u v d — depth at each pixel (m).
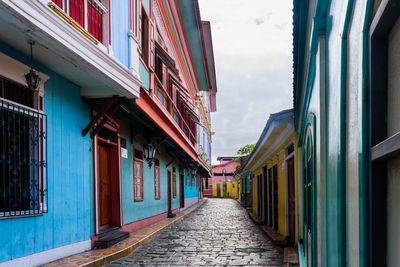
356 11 1.37
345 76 1.60
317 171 2.65
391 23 1.10
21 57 5.11
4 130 4.68
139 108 7.93
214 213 19.72
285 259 6.18
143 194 11.30
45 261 5.45
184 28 13.59
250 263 6.28
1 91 4.77
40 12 4.18
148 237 8.92
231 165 57.94
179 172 20.53
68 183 6.23
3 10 3.77
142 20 8.82
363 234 1.22
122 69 6.42
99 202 7.97
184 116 16.22
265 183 12.84
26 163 5.12
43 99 5.57
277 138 8.73
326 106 2.21
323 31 2.27
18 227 4.86
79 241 6.53
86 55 5.23
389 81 1.16
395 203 1.06
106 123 7.96
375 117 1.19
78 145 6.68
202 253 7.26
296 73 4.23
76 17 5.61
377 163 1.18
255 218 14.48
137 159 10.74
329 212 2.07
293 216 7.81
